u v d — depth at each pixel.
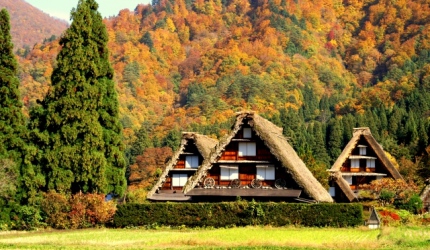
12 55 53.78
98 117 54.75
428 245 36.66
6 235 44.66
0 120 52.12
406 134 116.94
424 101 141.38
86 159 52.66
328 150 122.75
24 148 52.16
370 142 82.12
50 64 182.12
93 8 56.66
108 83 56.12
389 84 175.00
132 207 49.59
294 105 184.25
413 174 85.75
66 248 34.62
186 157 62.97
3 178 49.50
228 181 54.78
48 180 52.69
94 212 50.09
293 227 47.19
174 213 49.16
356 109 170.62
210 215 48.81
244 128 54.91
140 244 37.25
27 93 158.75
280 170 53.88
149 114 186.00
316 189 52.03
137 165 106.69
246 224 48.34
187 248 35.09
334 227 47.12
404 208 62.00
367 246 36.28
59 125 53.50
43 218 50.75
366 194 70.19
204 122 161.62
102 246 36.03
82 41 54.97
